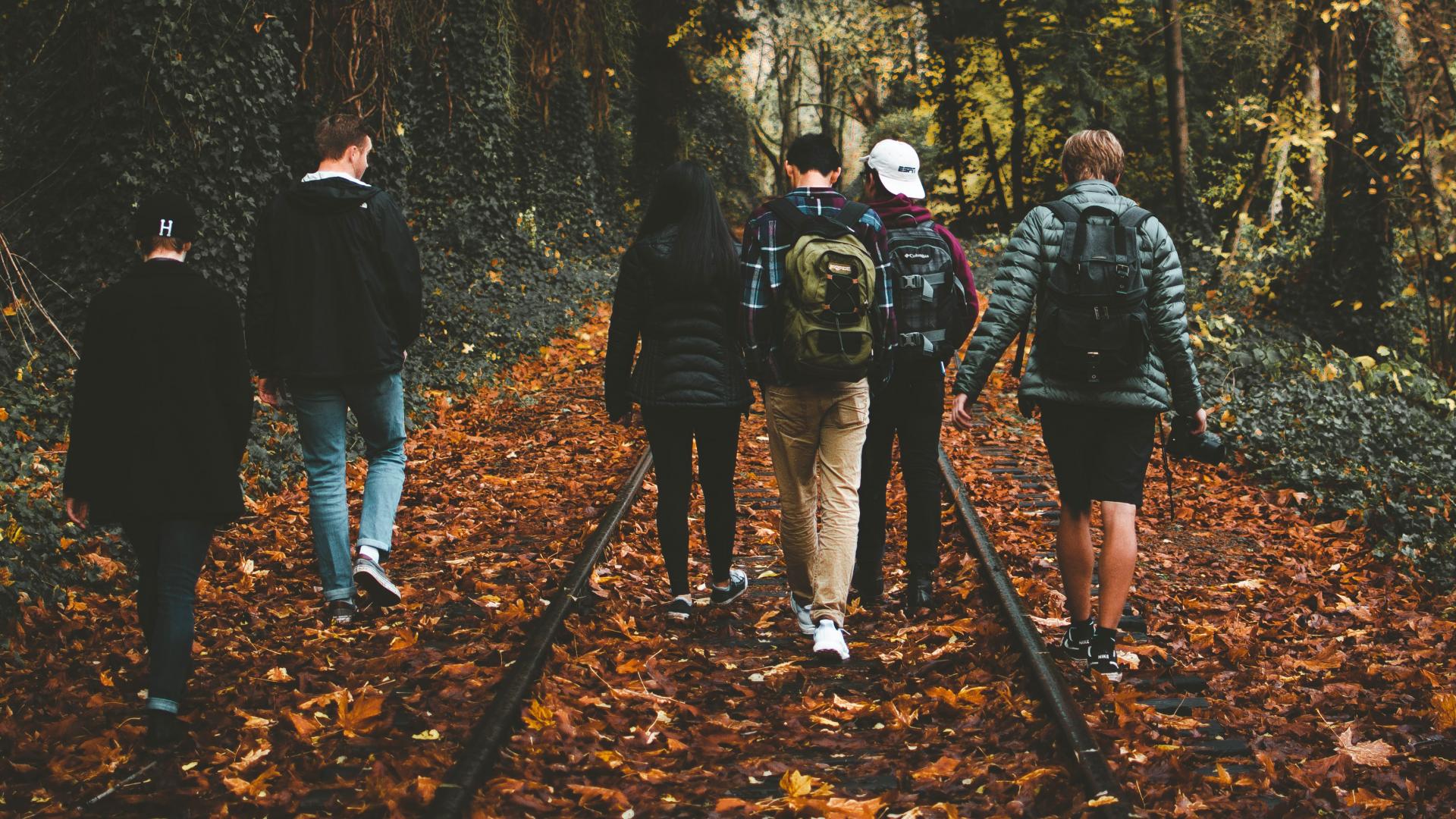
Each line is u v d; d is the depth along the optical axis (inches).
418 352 531.8
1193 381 183.9
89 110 372.5
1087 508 190.9
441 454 392.5
